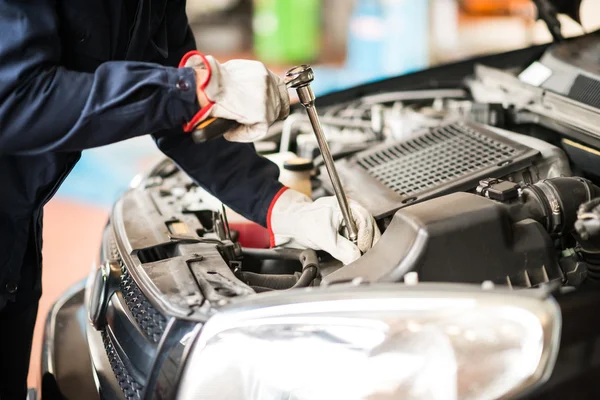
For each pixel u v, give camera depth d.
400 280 1.18
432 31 5.75
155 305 1.24
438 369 1.02
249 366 1.11
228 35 6.77
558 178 1.38
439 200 1.29
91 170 4.01
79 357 1.55
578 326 1.04
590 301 1.06
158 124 1.23
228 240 1.51
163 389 1.17
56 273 3.03
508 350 1.01
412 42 5.68
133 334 1.30
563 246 1.42
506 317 1.00
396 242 1.24
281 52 6.29
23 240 1.50
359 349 1.05
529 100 1.89
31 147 1.23
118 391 1.33
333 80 5.61
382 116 2.07
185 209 1.74
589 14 2.33
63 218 3.52
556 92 1.86
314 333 1.07
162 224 1.59
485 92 2.11
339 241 1.40
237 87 1.24
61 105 1.18
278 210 1.52
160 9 1.53
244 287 1.25
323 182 1.77
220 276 1.30
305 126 2.21
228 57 6.36
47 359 1.57
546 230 1.32
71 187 3.83
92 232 3.37
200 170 1.59
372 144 1.99
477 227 1.21
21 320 1.67
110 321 1.42
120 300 1.42
